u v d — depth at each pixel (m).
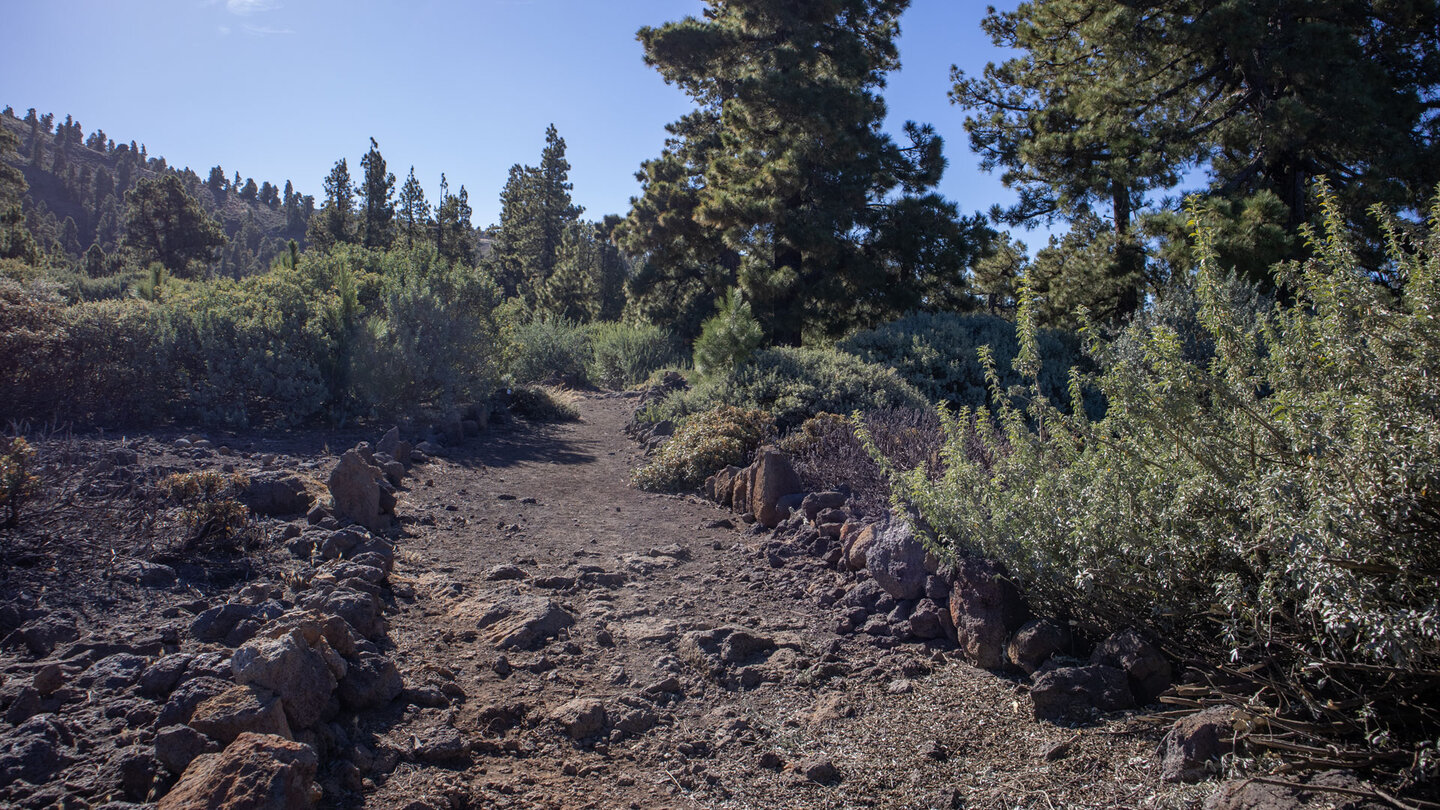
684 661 4.26
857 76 24.62
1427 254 3.23
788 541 6.34
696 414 10.55
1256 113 16.52
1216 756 2.87
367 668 3.39
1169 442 3.59
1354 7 16.59
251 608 3.72
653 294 31.81
